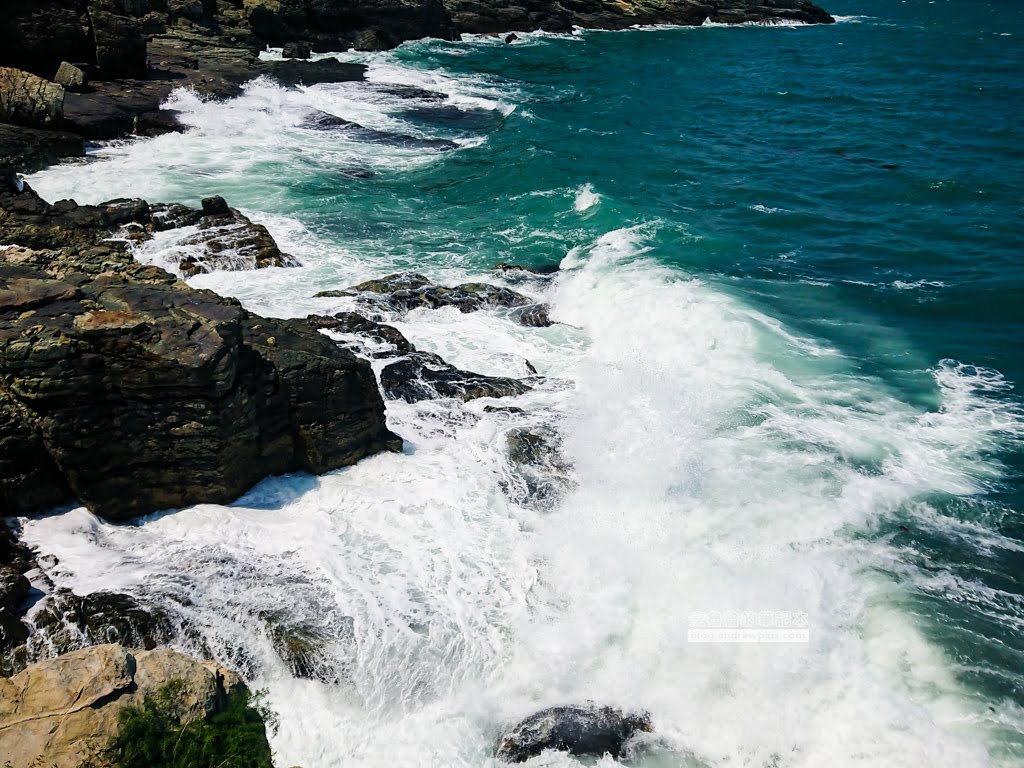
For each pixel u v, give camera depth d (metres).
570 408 19.77
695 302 25.06
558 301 25.97
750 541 15.60
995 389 21.47
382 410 17.33
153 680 10.47
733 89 61.66
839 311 25.72
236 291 24.00
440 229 31.16
